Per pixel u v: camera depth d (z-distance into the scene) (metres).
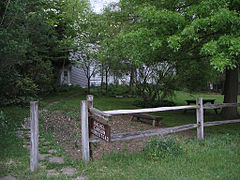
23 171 3.86
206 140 5.89
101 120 9.32
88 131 4.50
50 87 17.42
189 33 5.84
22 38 7.73
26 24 8.68
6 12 7.19
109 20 14.15
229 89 9.78
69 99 16.31
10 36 6.98
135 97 18.38
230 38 5.70
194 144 5.58
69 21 18.42
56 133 7.21
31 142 3.86
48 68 15.09
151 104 14.14
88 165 4.18
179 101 17.19
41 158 4.77
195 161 4.38
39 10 9.62
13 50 6.62
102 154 5.03
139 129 7.85
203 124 6.18
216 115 10.91
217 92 24.78
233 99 9.74
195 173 3.80
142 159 4.44
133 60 8.22
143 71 14.58
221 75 22.44
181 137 6.50
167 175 3.68
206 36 7.12
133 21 12.48
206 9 6.28
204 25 6.04
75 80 25.17
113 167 4.10
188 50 8.11
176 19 6.38
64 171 3.99
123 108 13.04
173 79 13.97
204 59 10.41
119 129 7.80
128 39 7.51
